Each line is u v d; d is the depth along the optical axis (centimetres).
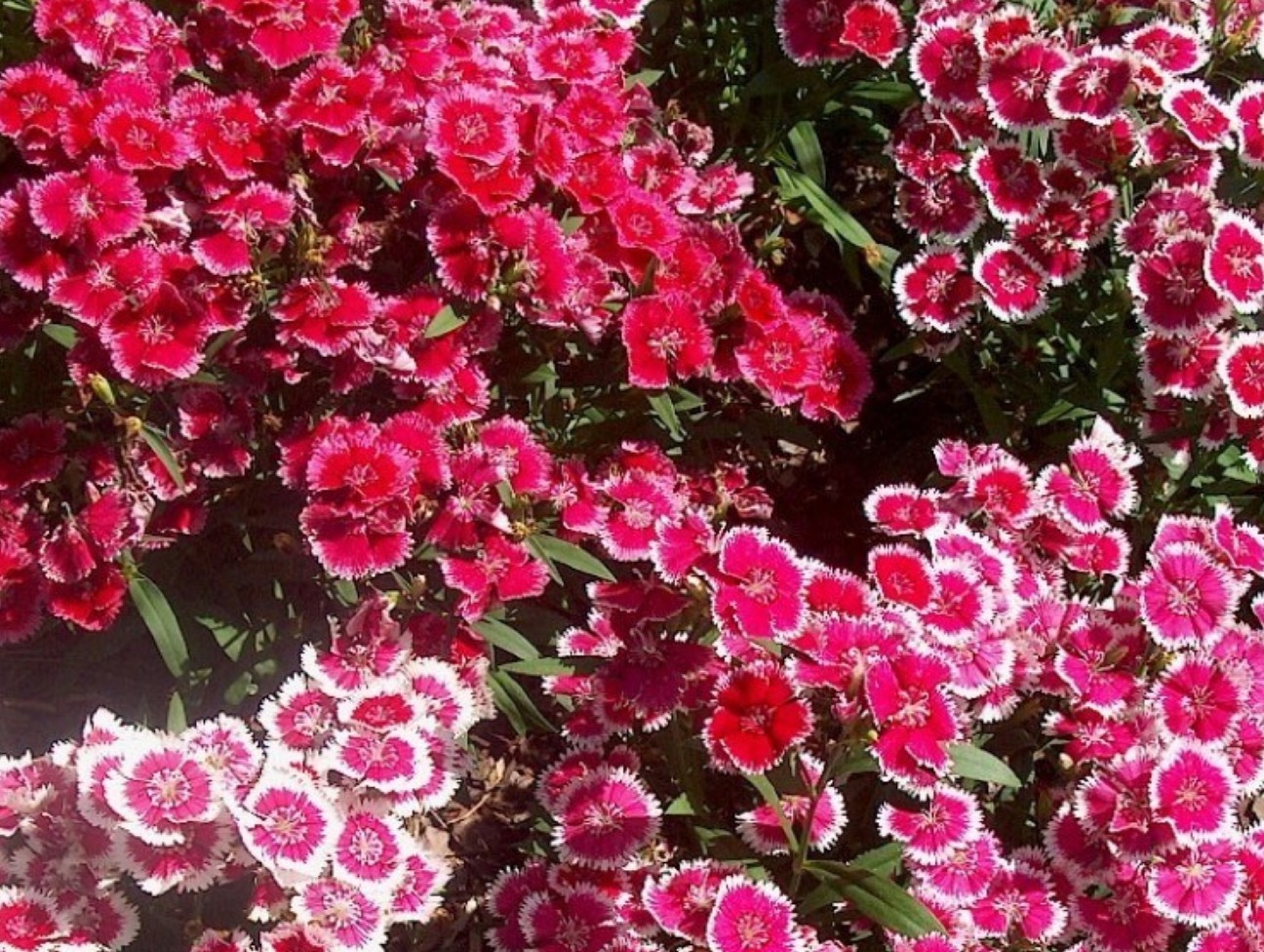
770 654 75
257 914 73
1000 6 97
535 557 83
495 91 84
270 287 83
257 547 87
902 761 72
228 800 73
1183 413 90
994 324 95
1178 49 91
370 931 73
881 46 92
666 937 80
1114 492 85
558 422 90
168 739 74
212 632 86
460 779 90
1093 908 77
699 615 77
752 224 101
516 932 80
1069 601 84
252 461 84
